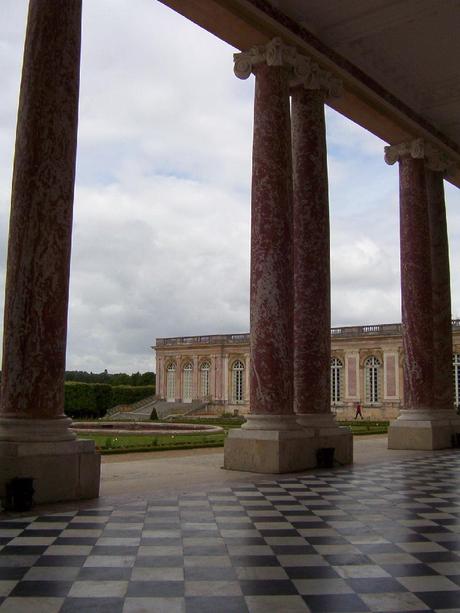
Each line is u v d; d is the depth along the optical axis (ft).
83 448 28.99
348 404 188.24
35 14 30.17
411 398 61.26
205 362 222.48
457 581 17.06
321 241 47.16
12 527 22.77
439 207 66.44
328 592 16.07
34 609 14.60
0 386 28.99
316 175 47.52
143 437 80.89
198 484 34.42
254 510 26.71
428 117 62.95
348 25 47.14
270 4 43.86
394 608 14.97
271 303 41.63
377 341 184.75
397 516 25.75
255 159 43.75
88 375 334.85
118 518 24.54
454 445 61.16
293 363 42.22
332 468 42.50
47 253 28.66
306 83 47.21
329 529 23.16
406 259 62.49
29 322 28.25
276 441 39.37
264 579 17.06
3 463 27.25
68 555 19.11
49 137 29.22
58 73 29.81
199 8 41.32
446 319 65.87
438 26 48.01
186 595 15.69
